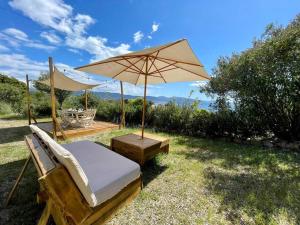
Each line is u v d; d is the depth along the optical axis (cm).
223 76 633
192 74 373
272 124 525
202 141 548
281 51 446
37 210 202
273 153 443
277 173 329
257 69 477
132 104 883
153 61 352
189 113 653
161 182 284
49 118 920
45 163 154
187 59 264
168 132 667
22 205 210
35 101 1027
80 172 137
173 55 265
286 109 492
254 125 532
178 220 202
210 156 412
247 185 283
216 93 689
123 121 719
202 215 212
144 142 352
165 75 422
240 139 558
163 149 394
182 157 400
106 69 370
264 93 482
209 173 322
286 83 443
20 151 393
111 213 188
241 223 201
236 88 545
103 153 254
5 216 192
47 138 172
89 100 1127
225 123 567
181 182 287
